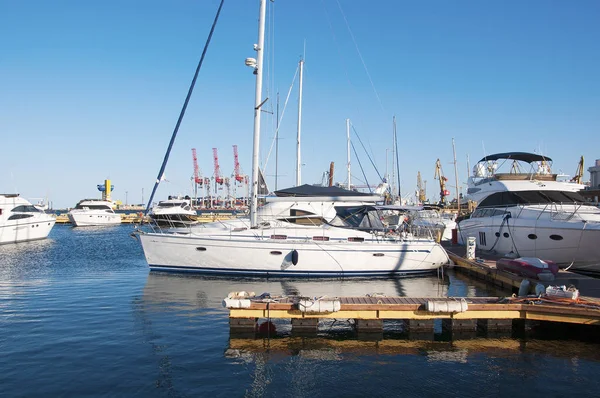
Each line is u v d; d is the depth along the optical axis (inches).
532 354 338.6
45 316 431.5
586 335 380.8
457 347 353.1
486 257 729.6
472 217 859.4
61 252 1043.3
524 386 283.6
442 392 274.7
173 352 335.3
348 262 624.7
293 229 641.0
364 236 647.8
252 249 615.5
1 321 413.7
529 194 743.1
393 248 636.1
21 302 491.8
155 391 270.4
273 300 387.2
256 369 306.7
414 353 340.5
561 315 366.3
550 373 304.2
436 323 417.7
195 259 631.8
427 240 655.8
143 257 933.2
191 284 582.6
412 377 296.2
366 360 325.4
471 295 534.6
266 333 381.7
